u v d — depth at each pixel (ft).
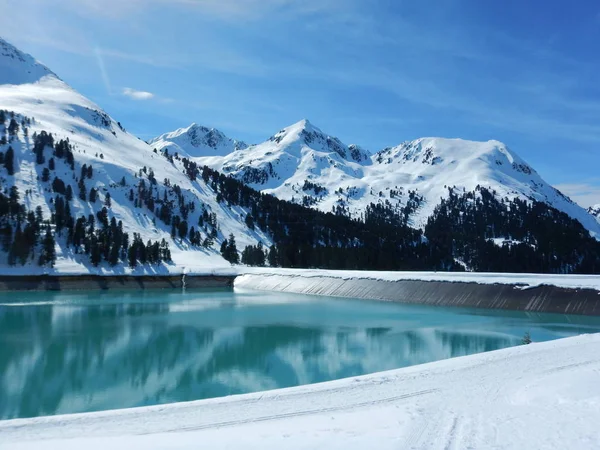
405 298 280.92
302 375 119.34
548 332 178.60
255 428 62.75
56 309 245.65
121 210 525.75
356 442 55.47
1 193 424.05
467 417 63.41
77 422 67.67
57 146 563.07
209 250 523.29
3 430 64.90
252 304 271.49
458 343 159.33
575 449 50.62
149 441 58.29
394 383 83.10
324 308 252.83
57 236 404.98
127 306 260.21
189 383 112.68
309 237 636.48
